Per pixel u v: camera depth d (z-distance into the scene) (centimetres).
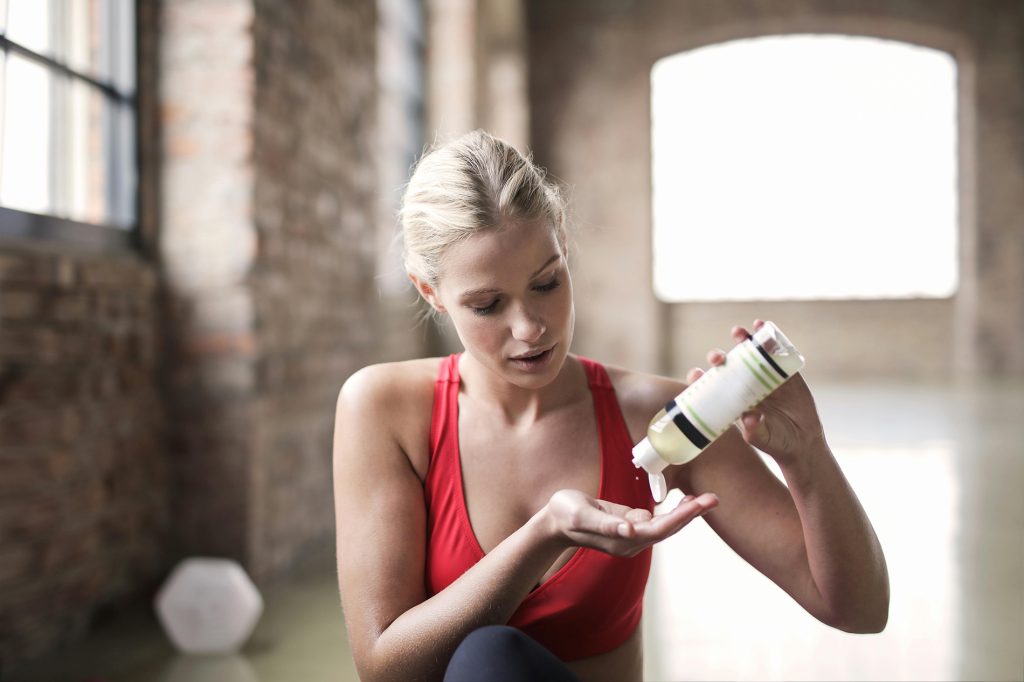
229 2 267
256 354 269
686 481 103
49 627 216
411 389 104
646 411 104
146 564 257
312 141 322
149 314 260
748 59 989
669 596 259
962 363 940
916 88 968
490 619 84
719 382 86
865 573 93
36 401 208
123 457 245
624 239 944
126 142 261
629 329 945
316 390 324
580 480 101
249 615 225
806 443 87
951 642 219
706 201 1001
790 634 228
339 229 352
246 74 266
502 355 92
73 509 223
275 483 286
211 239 268
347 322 360
